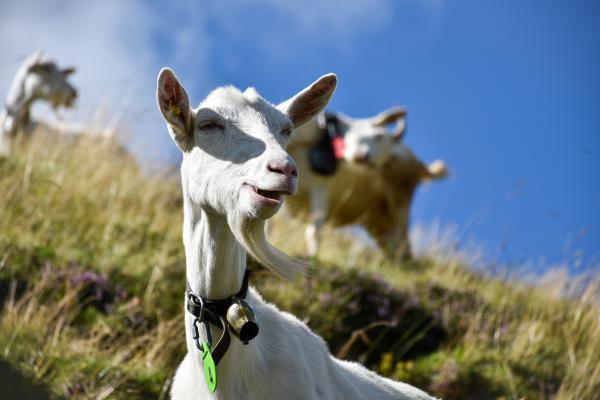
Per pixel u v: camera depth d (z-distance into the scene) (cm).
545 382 711
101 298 673
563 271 860
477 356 716
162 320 648
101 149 961
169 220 850
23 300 621
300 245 948
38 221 771
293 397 390
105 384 568
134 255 753
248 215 356
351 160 1193
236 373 384
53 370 562
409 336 745
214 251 384
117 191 884
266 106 399
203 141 384
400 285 819
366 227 1285
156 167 977
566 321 802
